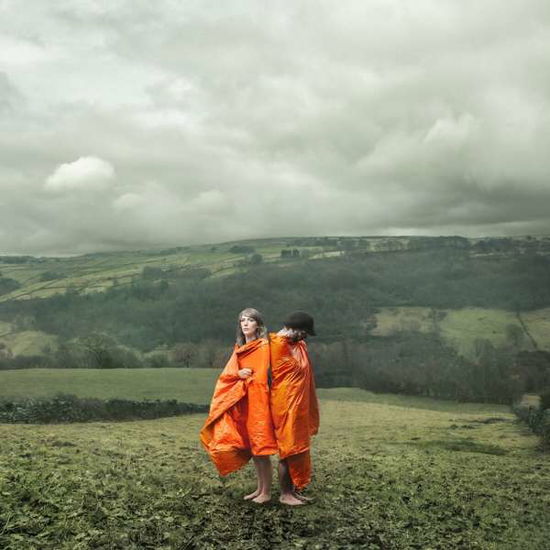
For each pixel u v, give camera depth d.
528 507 7.74
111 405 23.73
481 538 6.23
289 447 6.04
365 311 109.06
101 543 5.21
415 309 113.19
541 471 11.17
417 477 9.05
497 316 107.19
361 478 8.64
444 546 5.85
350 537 5.79
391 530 6.16
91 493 6.45
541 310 108.00
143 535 5.45
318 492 7.36
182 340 91.06
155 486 7.14
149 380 46.06
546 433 17.42
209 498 6.74
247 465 9.30
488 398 56.47
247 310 6.30
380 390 61.06
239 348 6.20
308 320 6.32
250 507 6.45
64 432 13.05
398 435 19.52
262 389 6.05
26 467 7.32
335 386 65.75
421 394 58.84
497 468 11.20
